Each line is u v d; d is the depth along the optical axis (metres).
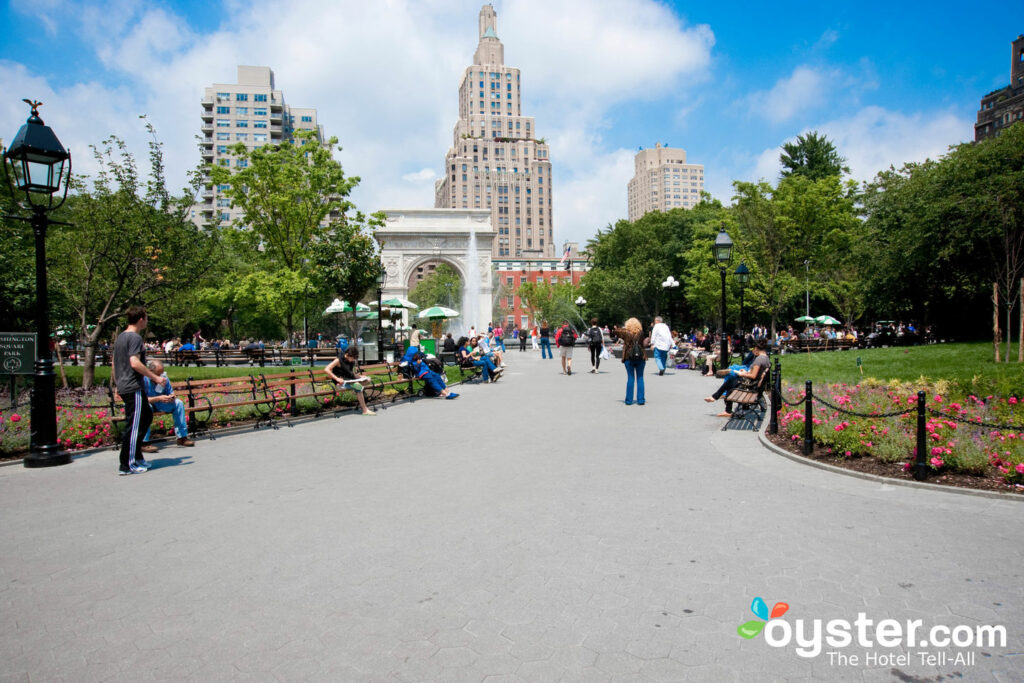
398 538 4.65
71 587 3.88
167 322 38.00
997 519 4.94
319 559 4.26
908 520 4.95
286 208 29.09
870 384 12.02
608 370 23.28
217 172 29.30
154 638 3.21
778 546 4.38
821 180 31.20
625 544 4.45
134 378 7.15
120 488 6.43
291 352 29.42
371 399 13.51
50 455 7.67
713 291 38.41
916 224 26.61
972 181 24.27
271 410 10.88
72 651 3.09
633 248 58.03
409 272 56.38
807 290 39.84
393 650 3.03
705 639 3.11
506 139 140.88
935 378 13.27
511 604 3.51
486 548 4.41
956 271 25.73
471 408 12.73
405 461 7.48
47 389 7.75
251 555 4.37
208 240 18.94
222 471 7.14
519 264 100.81
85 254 16.14
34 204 7.94
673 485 6.16
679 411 11.73
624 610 3.43
